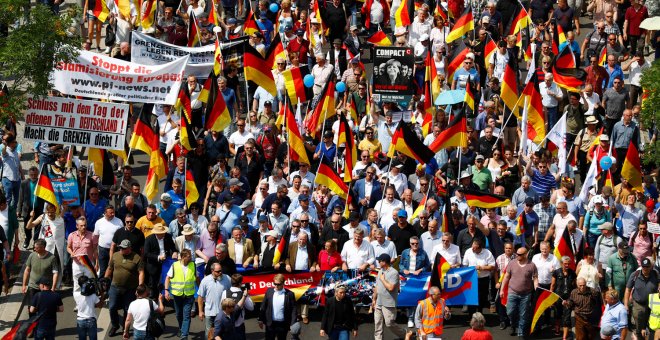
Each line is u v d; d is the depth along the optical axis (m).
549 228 67.62
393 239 66.50
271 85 81.19
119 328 65.56
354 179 72.81
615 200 72.25
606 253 66.12
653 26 90.88
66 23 68.50
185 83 77.50
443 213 66.69
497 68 87.50
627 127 77.00
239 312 59.97
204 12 94.44
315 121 77.56
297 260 65.31
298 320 64.69
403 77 79.06
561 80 80.62
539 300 64.06
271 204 69.19
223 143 75.25
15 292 68.62
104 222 67.06
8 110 67.62
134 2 92.69
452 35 87.00
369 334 64.69
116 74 74.38
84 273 65.12
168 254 65.44
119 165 81.56
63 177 69.31
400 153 74.69
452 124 71.31
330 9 93.19
